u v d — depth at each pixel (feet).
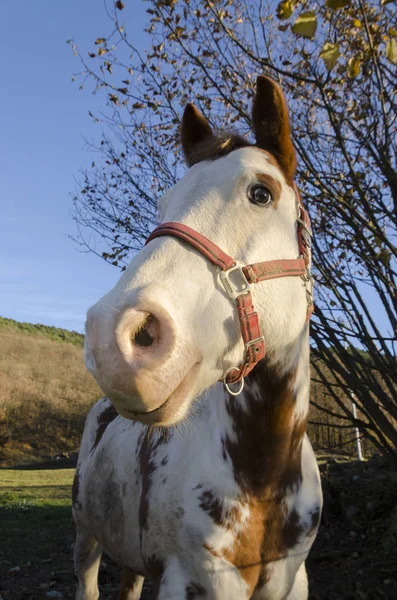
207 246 4.50
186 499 5.58
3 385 99.25
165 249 4.45
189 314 4.22
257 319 4.58
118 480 7.63
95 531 8.70
